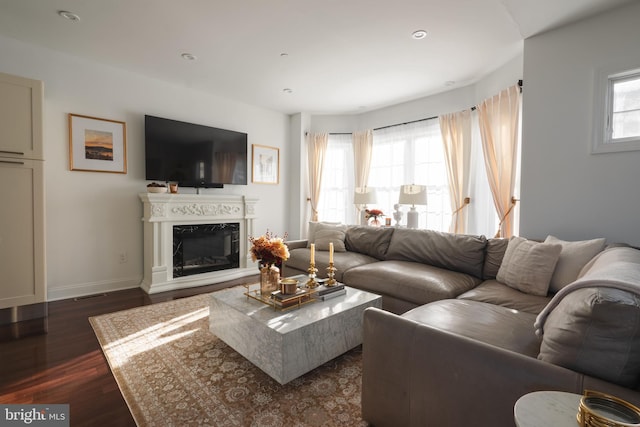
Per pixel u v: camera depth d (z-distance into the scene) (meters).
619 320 0.83
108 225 3.47
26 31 2.73
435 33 2.72
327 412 1.53
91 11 2.42
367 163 4.96
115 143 3.47
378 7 2.35
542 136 2.66
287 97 4.42
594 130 2.40
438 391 1.14
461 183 3.92
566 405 0.76
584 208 2.48
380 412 1.34
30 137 2.57
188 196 3.77
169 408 1.55
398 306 2.49
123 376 1.82
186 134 3.95
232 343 1.99
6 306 2.50
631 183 2.28
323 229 3.88
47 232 3.11
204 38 2.83
